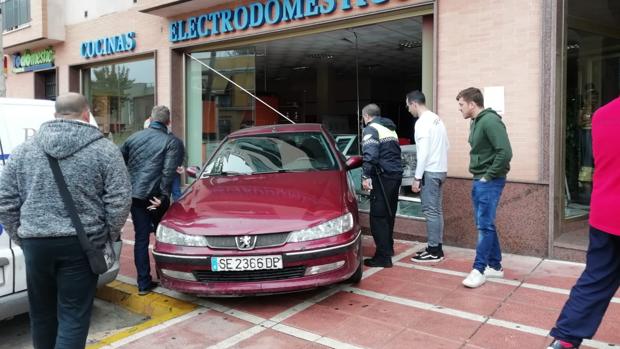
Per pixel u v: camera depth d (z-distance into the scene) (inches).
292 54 442.0
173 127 383.2
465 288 179.6
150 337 149.2
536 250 215.6
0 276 143.2
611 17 250.8
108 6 424.5
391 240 216.1
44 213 108.2
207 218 163.3
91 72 466.9
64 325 111.3
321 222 159.9
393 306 165.0
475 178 181.2
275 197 173.5
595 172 117.6
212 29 349.4
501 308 160.1
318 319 157.0
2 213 111.9
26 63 520.1
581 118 237.6
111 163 113.6
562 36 214.5
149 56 402.0
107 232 115.6
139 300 181.6
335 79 562.3
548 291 173.8
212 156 222.2
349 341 141.2
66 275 110.9
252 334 148.6
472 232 234.5
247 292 155.7
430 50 255.1
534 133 216.2
